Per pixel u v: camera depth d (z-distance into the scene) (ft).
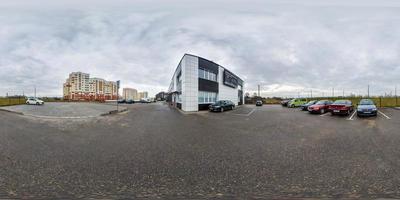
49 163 16.87
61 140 25.85
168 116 58.75
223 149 21.59
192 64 80.18
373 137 27.02
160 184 13.11
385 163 16.65
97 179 13.80
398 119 45.85
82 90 231.50
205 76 88.58
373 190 12.09
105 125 39.50
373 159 17.69
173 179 13.85
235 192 12.07
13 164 16.57
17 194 11.73
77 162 17.19
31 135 28.99
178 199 11.32
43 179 13.73
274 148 21.95
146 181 13.55
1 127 36.09
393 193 11.70
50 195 11.64
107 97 253.65
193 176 14.35
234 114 66.49
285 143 24.34
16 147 22.12
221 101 83.15
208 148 22.04
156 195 11.73
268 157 18.61
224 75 107.96
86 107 95.66
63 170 15.33
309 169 15.48
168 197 11.53
